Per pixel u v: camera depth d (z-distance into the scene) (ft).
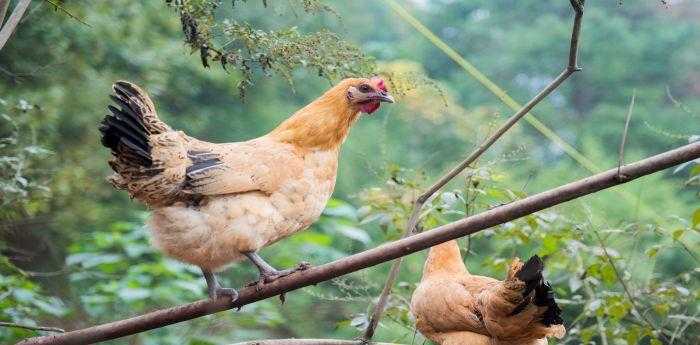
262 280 26.99
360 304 57.62
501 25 117.80
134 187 26.76
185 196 27.02
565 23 109.70
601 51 106.83
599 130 92.63
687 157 23.30
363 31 108.06
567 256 35.14
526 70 109.19
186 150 27.12
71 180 50.65
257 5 71.20
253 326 58.75
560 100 105.70
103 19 54.80
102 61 57.31
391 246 24.75
